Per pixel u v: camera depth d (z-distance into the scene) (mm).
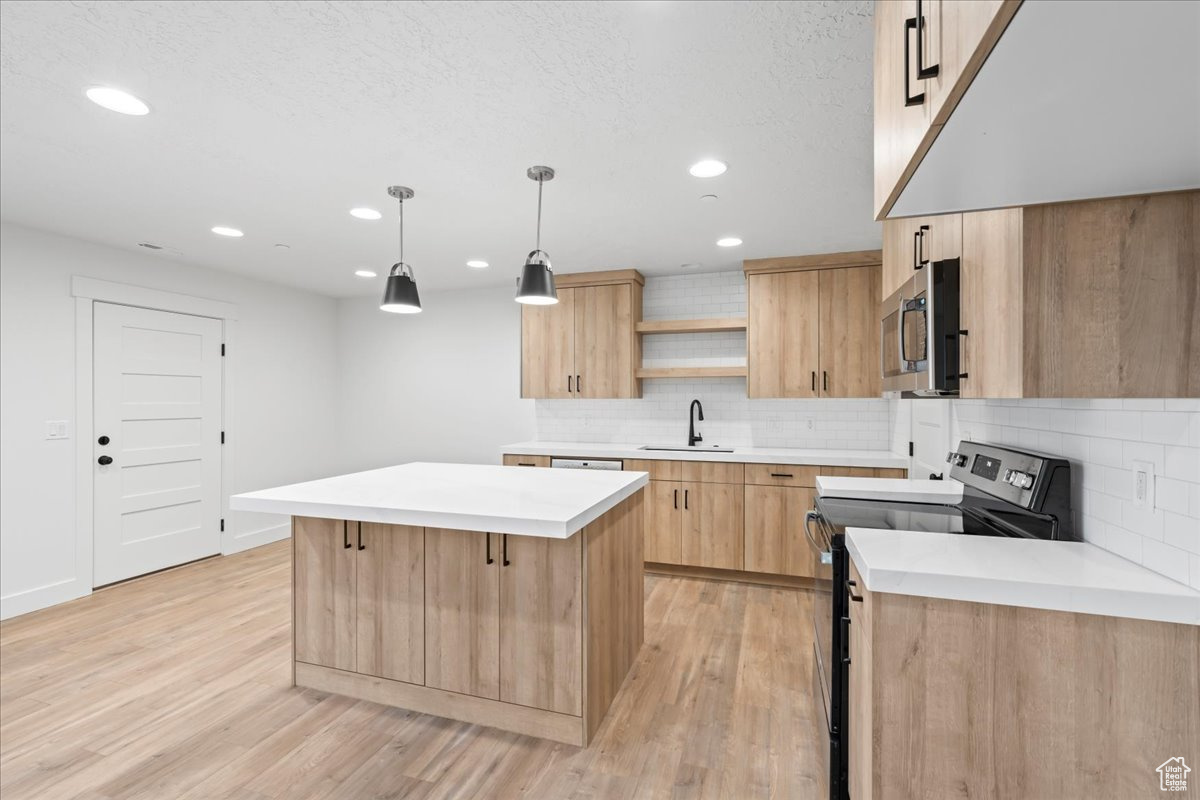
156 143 2193
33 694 2402
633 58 1645
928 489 2279
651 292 4645
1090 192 1224
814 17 1459
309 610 2455
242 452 4672
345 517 2111
